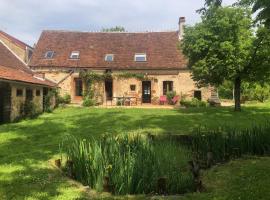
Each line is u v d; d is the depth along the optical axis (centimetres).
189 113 2244
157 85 3209
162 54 3322
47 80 2938
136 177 721
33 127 1753
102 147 837
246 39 2161
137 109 2550
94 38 3547
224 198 661
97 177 738
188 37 2338
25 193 699
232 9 2170
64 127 1741
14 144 1293
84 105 2984
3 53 2669
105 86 3259
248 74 2234
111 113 2291
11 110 2014
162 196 686
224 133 1109
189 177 756
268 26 1018
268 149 1015
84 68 3219
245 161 924
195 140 1115
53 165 933
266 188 705
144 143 884
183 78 3191
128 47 3425
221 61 2173
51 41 3494
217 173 832
